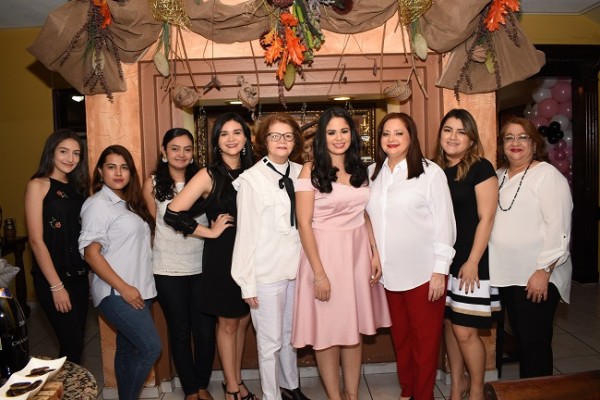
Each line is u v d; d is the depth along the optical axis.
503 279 2.28
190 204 2.26
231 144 2.30
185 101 2.66
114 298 2.19
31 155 4.75
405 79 2.87
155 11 2.53
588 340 3.56
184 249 2.46
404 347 2.37
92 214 2.15
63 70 2.57
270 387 2.29
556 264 2.18
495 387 1.21
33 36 4.67
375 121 3.66
